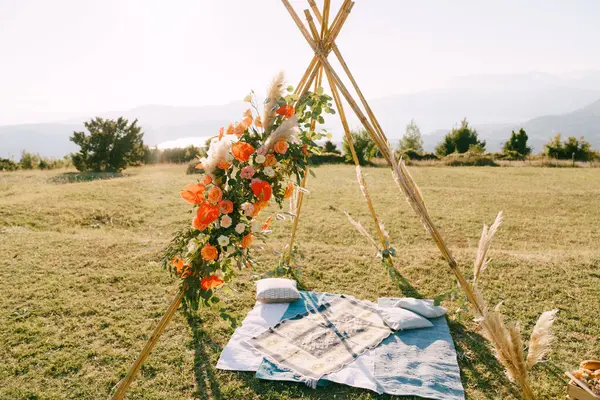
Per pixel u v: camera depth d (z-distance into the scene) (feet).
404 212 34.19
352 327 14.28
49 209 31.73
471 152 87.35
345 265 20.03
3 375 11.59
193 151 88.84
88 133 69.82
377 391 11.03
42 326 14.11
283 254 18.72
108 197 36.76
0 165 79.56
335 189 43.75
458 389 11.21
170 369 12.05
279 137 10.39
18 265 19.12
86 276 18.01
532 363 10.19
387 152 12.28
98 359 12.42
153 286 17.25
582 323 14.83
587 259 20.84
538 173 61.87
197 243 10.21
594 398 9.97
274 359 12.37
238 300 16.38
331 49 12.80
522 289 17.52
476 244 27.02
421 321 14.37
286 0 13.16
